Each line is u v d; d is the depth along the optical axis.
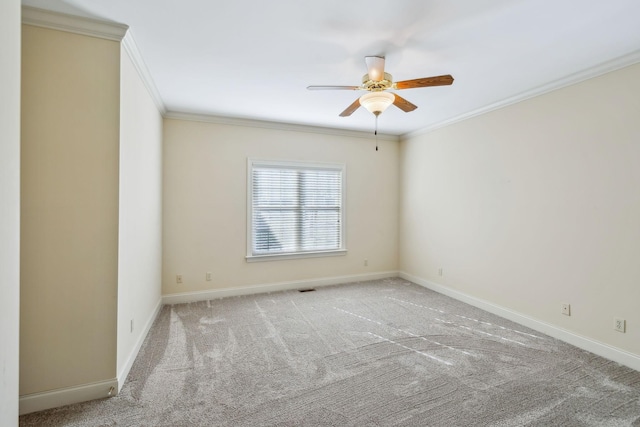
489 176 3.53
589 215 2.59
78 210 1.90
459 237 3.95
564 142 2.77
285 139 4.33
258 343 2.71
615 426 1.71
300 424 1.72
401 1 1.72
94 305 1.94
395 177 5.11
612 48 2.22
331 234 4.73
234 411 1.83
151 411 1.82
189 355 2.49
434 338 2.83
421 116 3.92
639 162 2.28
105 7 1.78
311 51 2.30
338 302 3.83
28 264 1.80
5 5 1.22
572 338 2.70
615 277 2.42
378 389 2.05
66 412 1.80
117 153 1.98
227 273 4.05
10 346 1.28
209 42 2.17
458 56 2.36
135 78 2.38
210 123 3.93
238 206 4.09
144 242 2.76
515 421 1.75
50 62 1.83
